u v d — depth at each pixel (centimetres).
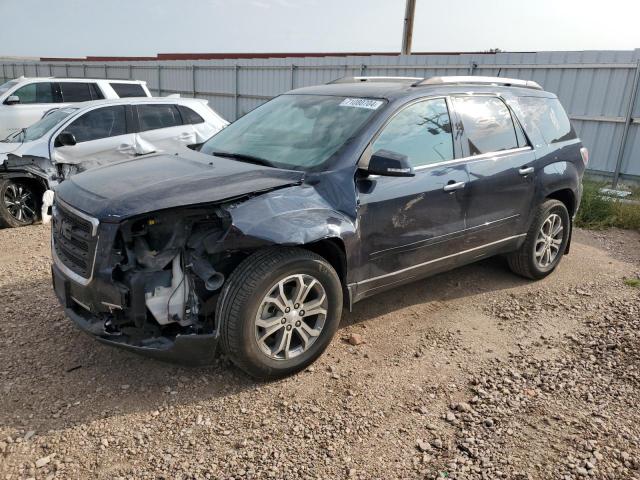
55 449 289
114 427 308
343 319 452
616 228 775
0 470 273
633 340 420
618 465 287
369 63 1478
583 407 337
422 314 467
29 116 1165
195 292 333
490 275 562
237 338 328
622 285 546
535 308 486
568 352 406
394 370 377
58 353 382
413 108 420
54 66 2844
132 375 359
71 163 768
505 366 386
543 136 527
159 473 275
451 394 351
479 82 487
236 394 342
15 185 720
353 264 378
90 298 329
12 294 482
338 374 368
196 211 326
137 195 326
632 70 1045
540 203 520
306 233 335
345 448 297
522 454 294
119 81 1280
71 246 345
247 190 338
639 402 343
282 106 477
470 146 455
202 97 2155
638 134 1061
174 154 435
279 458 288
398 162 353
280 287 339
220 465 281
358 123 401
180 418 318
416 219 411
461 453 295
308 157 392
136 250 324
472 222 457
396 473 279
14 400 328
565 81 1141
